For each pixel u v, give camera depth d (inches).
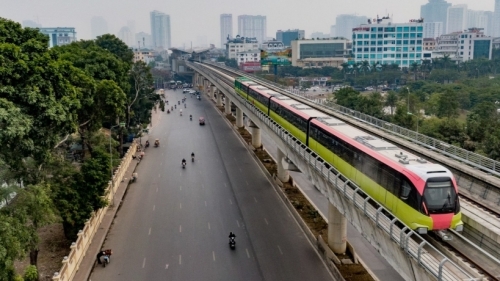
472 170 1346.0
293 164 2046.0
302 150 1679.4
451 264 814.5
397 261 948.0
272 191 2417.6
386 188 1142.3
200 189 2455.7
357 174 1346.0
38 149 1453.0
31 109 1438.2
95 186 1758.1
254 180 2625.5
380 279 1496.1
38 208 1284.4
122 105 2482.8
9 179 1398.9
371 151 1263.5
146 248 1724.9
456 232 969.5
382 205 1162.6
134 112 3563.0
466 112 4274.1
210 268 1556.3
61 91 1589.6
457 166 1397.6
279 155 2488.9
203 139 3855.8
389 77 6732.3
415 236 1027.3
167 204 2218.3
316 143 1763.0
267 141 3764.8
